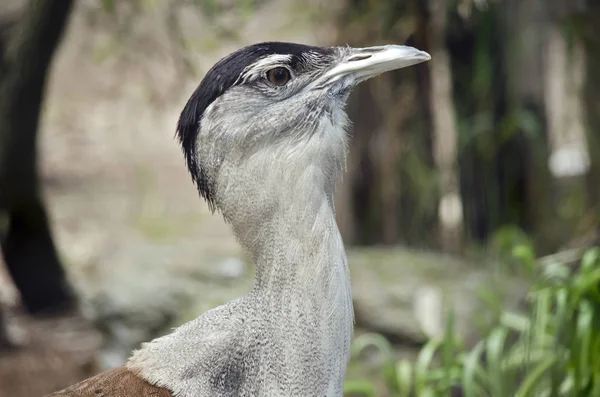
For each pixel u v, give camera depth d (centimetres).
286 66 535
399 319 1034
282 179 520
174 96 1161
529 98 1238
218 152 529
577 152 1308
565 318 745
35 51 1040
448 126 1253
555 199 1259
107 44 1150
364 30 1222
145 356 542
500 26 1212
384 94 1259
